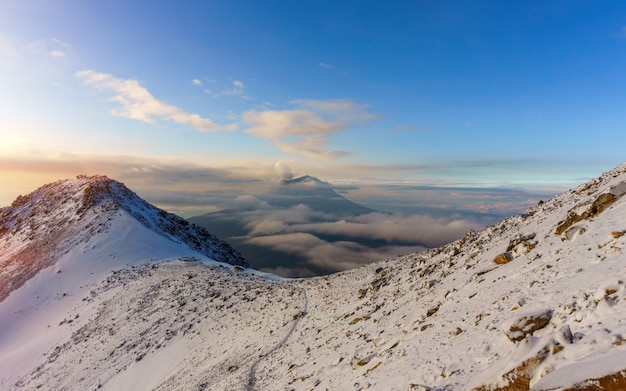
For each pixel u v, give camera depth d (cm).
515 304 1264
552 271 1392
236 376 2588
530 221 2609
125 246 8112
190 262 6962
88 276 7094
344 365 1812
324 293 3922
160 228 10738
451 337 1375
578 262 1330
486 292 1641
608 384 611
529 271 1555
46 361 4772
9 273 8006
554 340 841
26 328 6047
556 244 1686
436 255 3366
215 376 2845
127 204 11288
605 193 1727
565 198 2684
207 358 3391
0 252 9631
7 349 5609
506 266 1853
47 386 4122
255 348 3109
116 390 3547
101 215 9675
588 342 779
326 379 1748
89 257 7762
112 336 4659
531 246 1880
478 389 891
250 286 5094
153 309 5038
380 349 1752
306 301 3862
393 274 3428
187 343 3894
